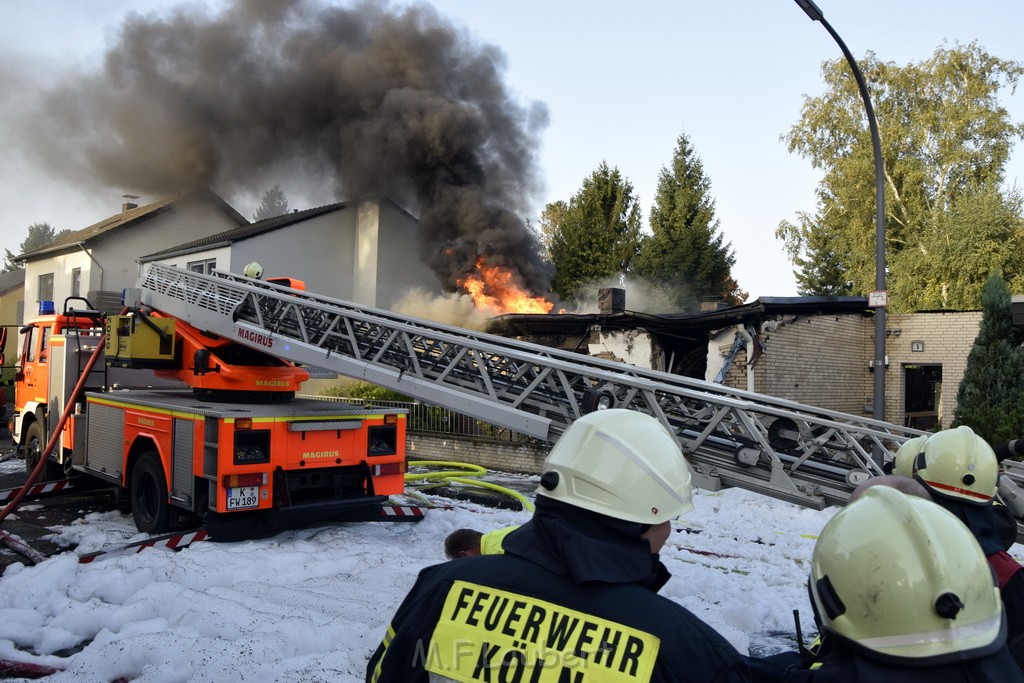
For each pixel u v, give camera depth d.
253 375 7.59
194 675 3.63
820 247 30.48
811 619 4.95
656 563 1.65
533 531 1.59
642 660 1.36
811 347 13.02
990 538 2.61
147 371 9.47
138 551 6.06
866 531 1.33
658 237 31.72
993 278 10.80
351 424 6.98
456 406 5.83
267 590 5.08
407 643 1.58
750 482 5.01
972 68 26.36
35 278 28.34
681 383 5.34
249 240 20.30
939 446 2.75
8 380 18.50
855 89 27.25
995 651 1.24
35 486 8.36
